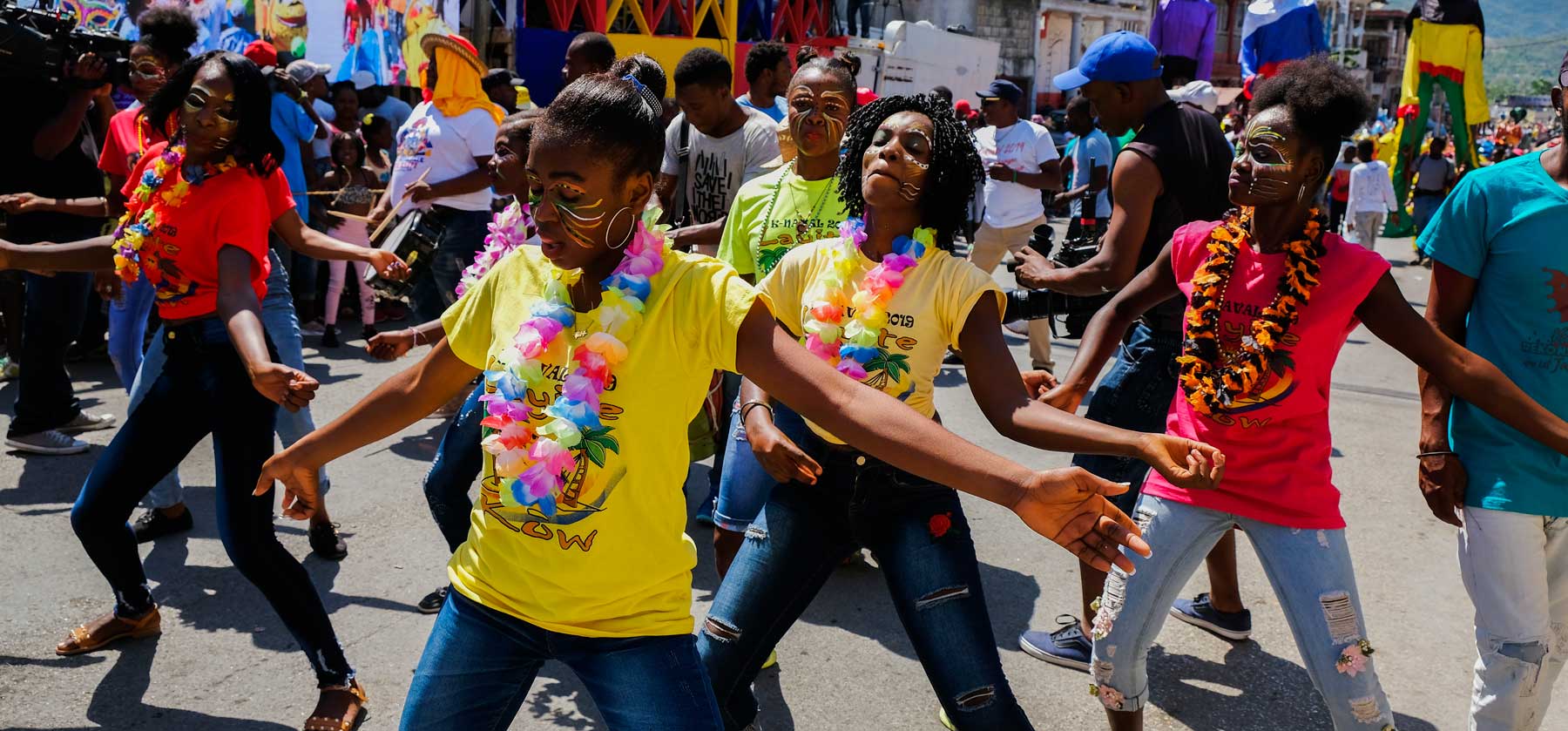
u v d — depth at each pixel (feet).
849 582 14.49
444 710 6.83
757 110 16.52
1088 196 32.94
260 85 10.66
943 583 8.36
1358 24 136.05
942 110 9.30
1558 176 8.91
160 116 11.25
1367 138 45.34
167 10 15.07
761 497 10.67
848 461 8.70
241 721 10.86
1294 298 8.66
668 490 6.62
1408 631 13.60
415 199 17.78
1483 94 34.17
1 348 23.12
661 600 6.64
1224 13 104.37
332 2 29.07
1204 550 9.34
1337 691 8.79
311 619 10.52
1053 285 11.71
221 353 10.48
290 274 26.14
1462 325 9.50
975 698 8.23
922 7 83.30
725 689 8.91
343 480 17.47
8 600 13.10
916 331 8.91
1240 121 39.55
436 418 20.63
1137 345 11.66
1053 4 89.97
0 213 17.98
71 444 17.97
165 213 10.37
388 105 31.73
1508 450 8.97
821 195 12.13
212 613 13.05
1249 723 11.43
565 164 6.12
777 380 6.15
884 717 11.37
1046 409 7.04
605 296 6.25
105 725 10.68
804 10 48.11
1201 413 9.11
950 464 5.63
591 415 6.19
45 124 17.75
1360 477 19.36
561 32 37.27
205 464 18.03
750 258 12.60
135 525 15.20
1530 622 9.02
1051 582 14.74
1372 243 45.29
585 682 6.80
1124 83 12.07
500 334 6.75
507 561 6.63
